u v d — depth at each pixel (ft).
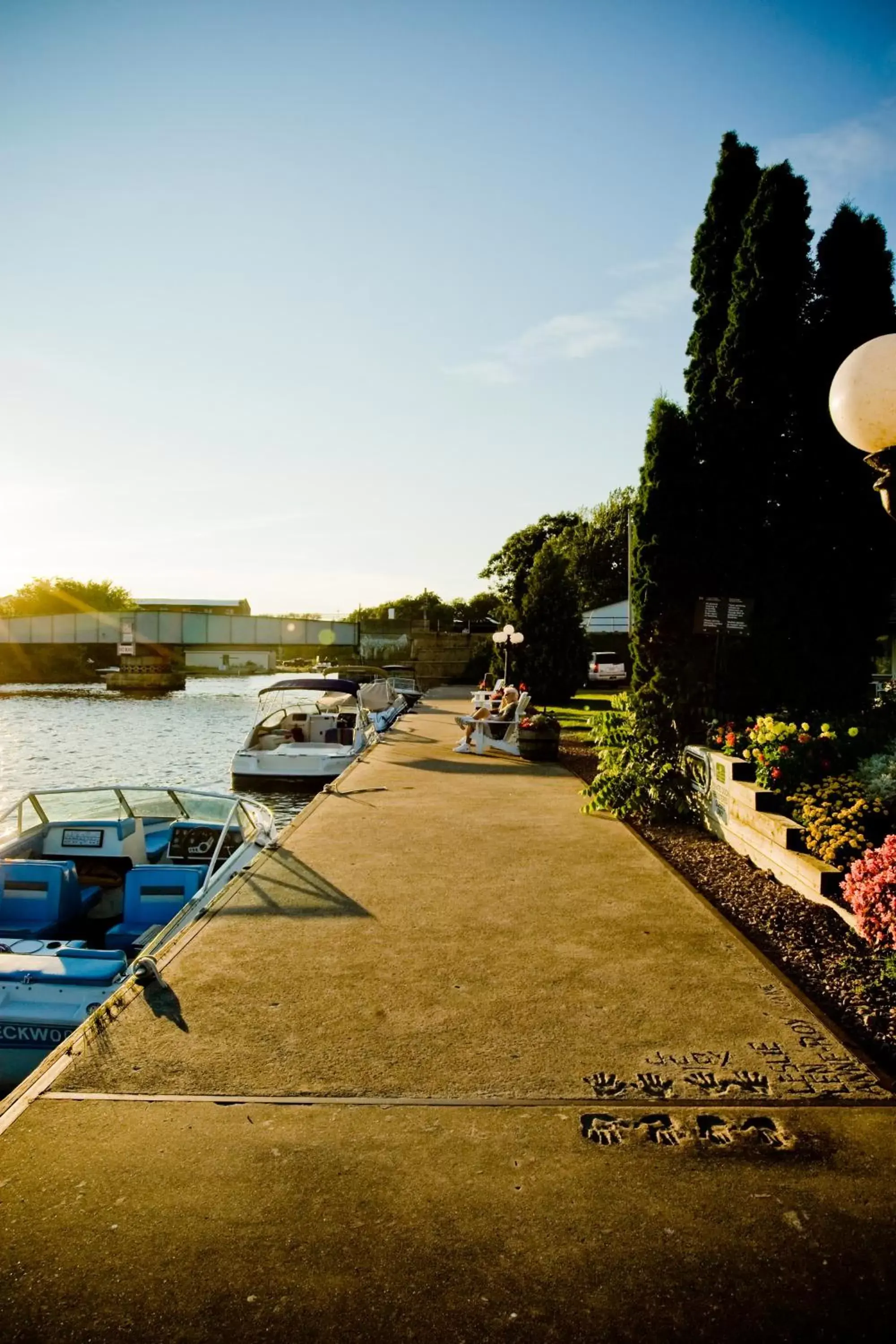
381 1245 8.50
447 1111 11.03
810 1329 7.47
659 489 31.35
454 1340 7.35
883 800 21.53
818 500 32.01
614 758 32.40
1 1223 8.83
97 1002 15.37
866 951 16.70
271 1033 13.39
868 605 31.76
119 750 100.27
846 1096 11.40
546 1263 8.26
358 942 17.67
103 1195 9.29
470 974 15.88
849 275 31.81
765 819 22.77
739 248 34.81
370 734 63.67
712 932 18.07
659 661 31.35
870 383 12.03
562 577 89.30
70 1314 7.62
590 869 23.61
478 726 54.44
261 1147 10.22
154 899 21.61
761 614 31.40
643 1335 7.41
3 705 187.11
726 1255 8.36
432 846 26.55
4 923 22.27
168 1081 11.85
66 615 257.34
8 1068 15.16
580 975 15.79
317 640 242.58
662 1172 9.70
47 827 26.66
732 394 32.12
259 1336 7.38
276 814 48.80
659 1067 12.22
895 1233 8.66
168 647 273.95
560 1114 10.95
